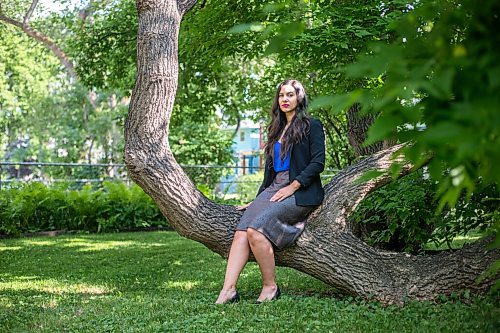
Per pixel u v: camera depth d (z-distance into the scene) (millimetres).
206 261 8133
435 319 4004
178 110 13391
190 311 4508
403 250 6770
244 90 14977
